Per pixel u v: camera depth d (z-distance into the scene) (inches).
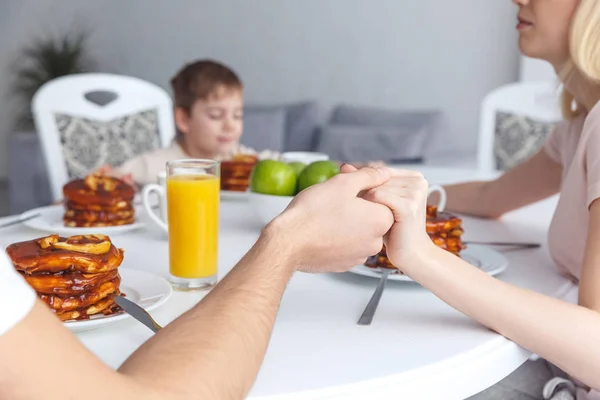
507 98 98.7
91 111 96.7
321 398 30.9
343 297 41.4
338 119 182.7
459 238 47.7
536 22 48.4
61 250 36.0
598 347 36.7
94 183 55.7
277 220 34.1
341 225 35.1
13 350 22.7
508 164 98.8
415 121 172.4
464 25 175.2
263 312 30.3
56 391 23.4
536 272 47.7
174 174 42.7
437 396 33.2
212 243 42.9
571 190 46.9
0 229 55.7
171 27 213.6
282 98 201.5
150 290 40.0
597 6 44.6
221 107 100.3
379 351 34.6
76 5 225.6
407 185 38.2
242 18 203.6
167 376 26.9
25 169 173.8
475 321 38.6
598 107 44.7
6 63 235.9
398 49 184.5
